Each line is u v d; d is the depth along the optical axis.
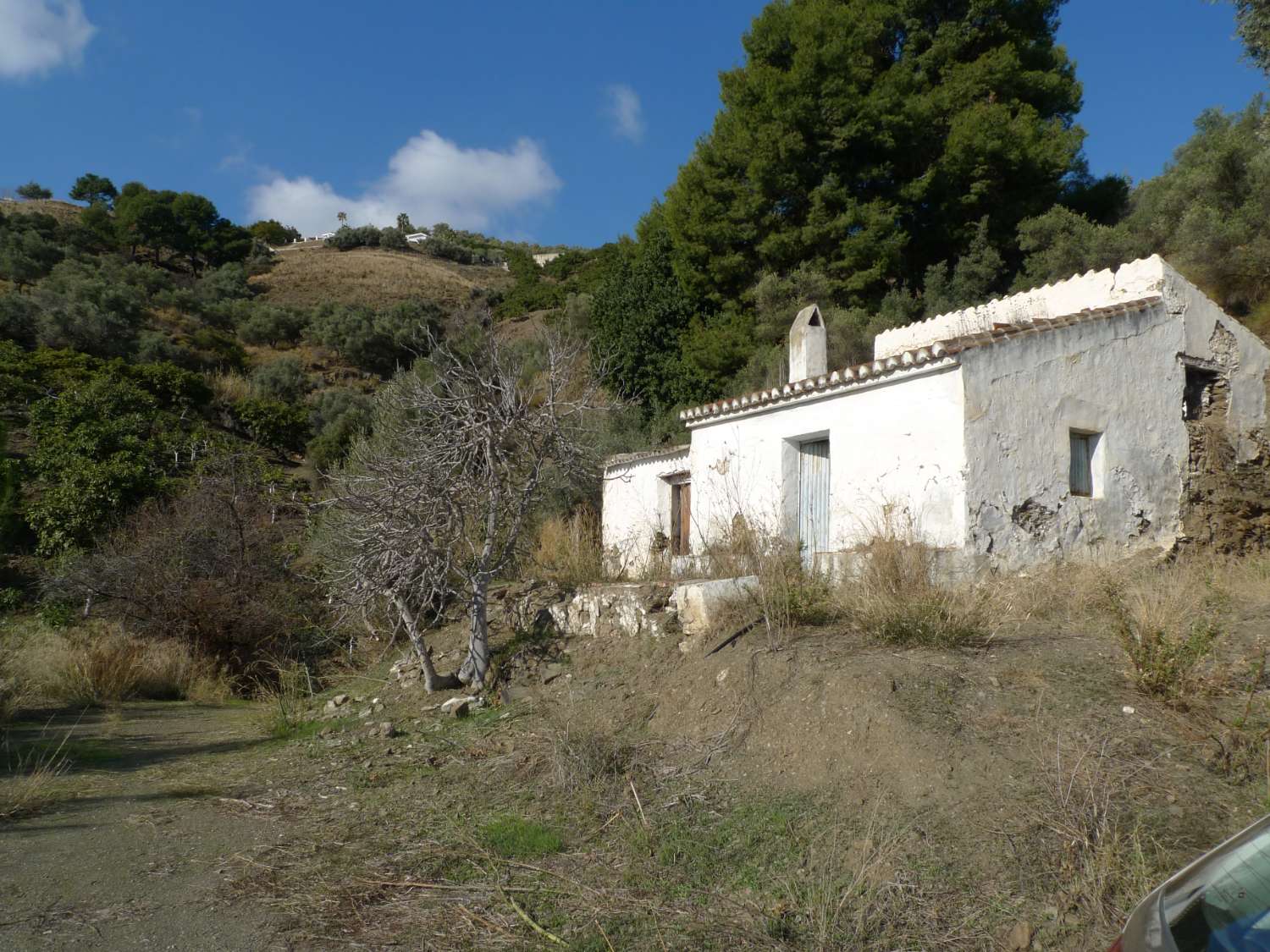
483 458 9.22
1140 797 4.55
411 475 9.08
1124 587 8.45
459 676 9.24
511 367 9.95
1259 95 19.59
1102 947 3.54
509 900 4.28
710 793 5.39
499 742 7.00
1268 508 11.68
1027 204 22.33
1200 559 10.73
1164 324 11.70
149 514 16.58
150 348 37.38
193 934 3.99
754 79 23.05
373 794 6.19
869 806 4.83
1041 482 10.12
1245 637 7.02
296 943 3.90
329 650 14.12
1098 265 18.89
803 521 11.95
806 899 4.07
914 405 10.12
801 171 22.33
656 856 4.68
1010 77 23.06
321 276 66.38
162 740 8.95
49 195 78.94
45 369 28.58
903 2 24.02
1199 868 2.43
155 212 61.72
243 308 51.16
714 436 13.23
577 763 5.85
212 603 13.95
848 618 7.69
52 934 3.99
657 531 14.48
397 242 81.75
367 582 9.21
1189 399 12.35
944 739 5.17
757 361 20.75
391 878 4.61
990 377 9.80
